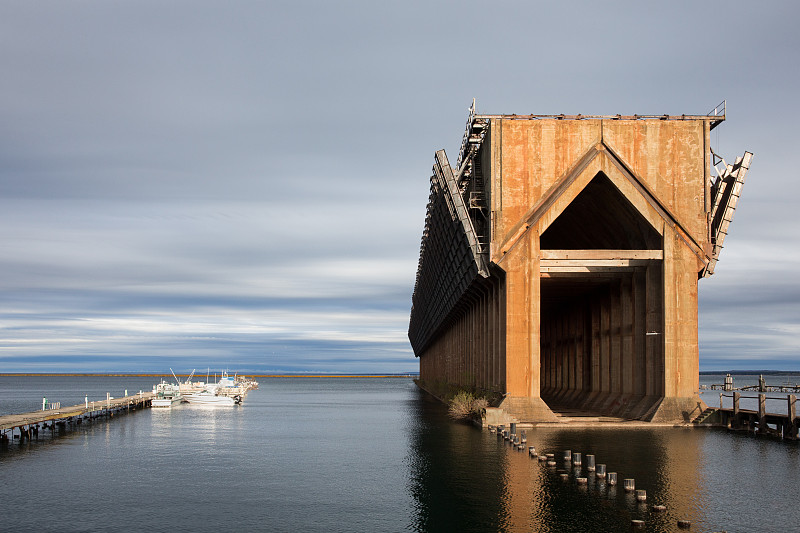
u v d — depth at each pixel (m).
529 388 53.62
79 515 29.67
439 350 133.62
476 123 57.47
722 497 30.17
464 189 62.75
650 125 55.47
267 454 47.56
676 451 41.56
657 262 55.69
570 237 72.06
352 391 189.88
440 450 44.38
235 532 26.89
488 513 28.14
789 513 27.62
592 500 29.86
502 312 56.38
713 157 57.31
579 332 80.06
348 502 31.53
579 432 50.31
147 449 50.62
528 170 55.03
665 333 54.09
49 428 66.31
